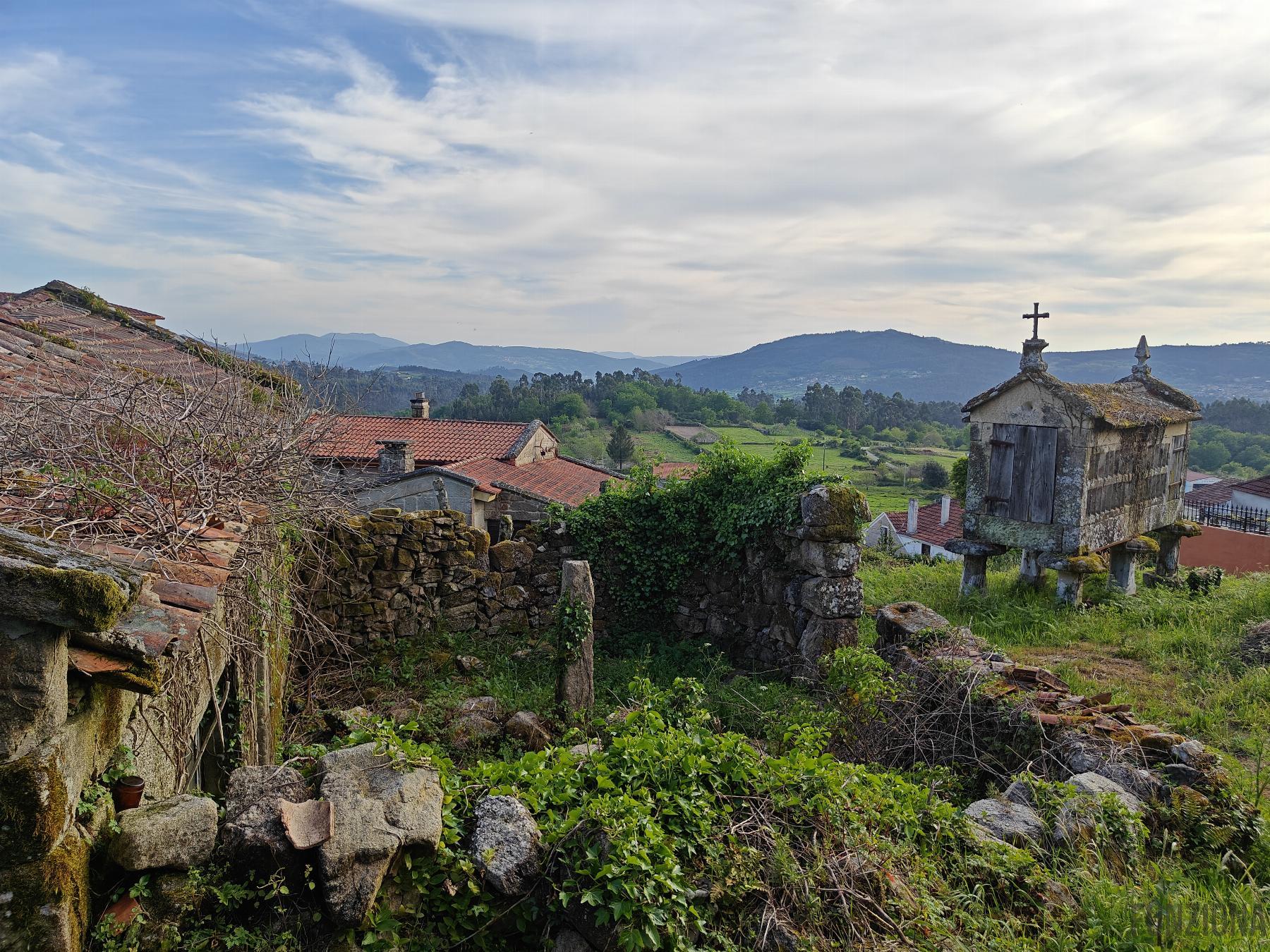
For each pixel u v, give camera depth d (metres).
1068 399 10.80
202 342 5.64
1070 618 10.78
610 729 4.71
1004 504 11.55
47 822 2.15
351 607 8.67
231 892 2.75
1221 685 7.93
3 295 9.40
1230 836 4.67
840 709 6.80
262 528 4.88
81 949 2.34
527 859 3.22
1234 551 17.73
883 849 3.85
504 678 8.42
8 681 2.10
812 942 3.28
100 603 2.07
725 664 9.25
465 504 15.83
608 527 10.12
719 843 3.59
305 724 7.46
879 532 34.72
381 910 2.97
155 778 3.13
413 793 3.20
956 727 6.09
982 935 3.56
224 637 4.24
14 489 3.35
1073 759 5.35
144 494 3.41
